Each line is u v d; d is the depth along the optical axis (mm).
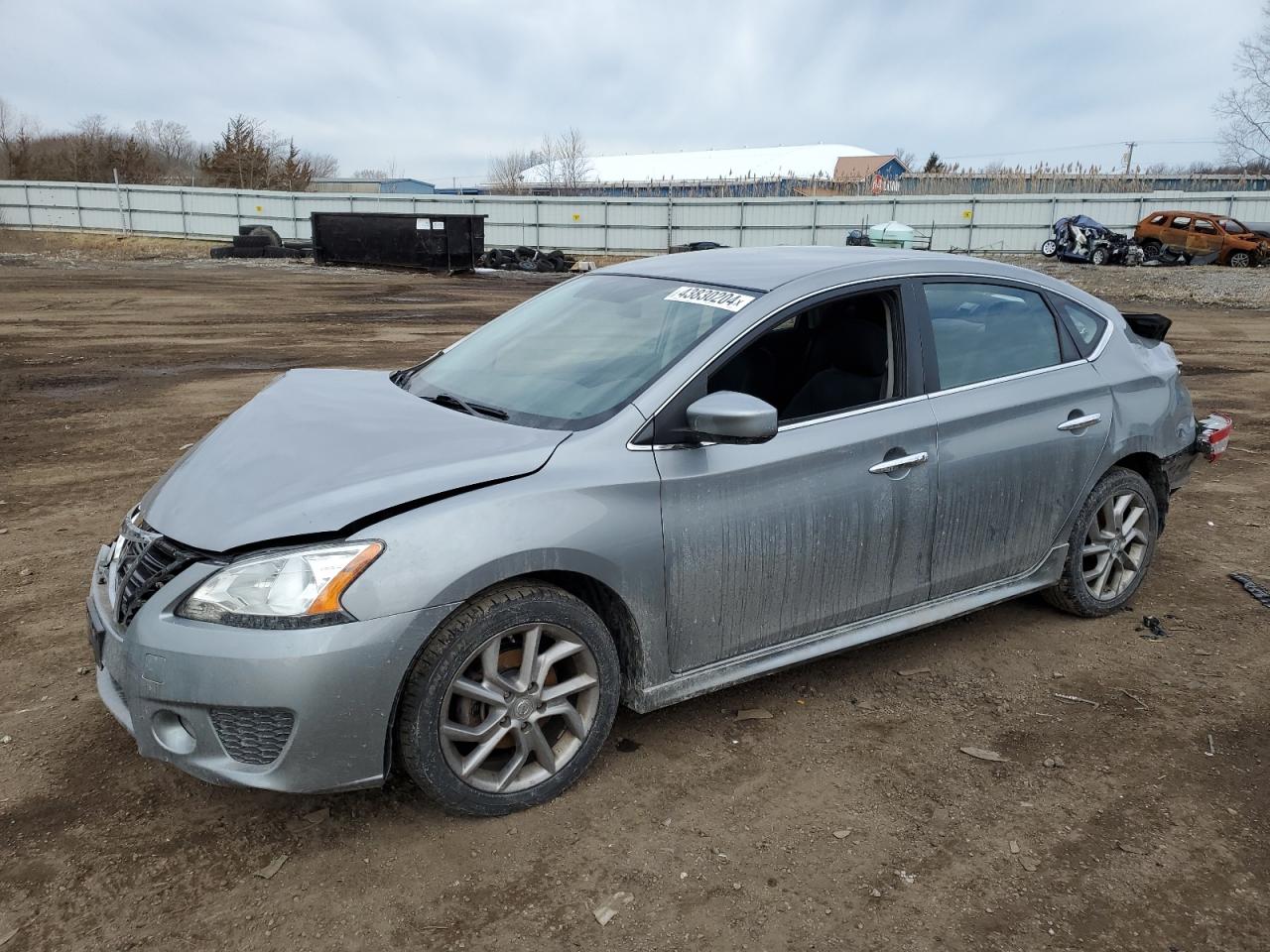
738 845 2830
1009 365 3971
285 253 33062
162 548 2744
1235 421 9094
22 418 8352
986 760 3314
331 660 2520
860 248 4215
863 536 3479
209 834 2820
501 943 2428
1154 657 4117
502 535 2719
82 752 3217
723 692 3752
